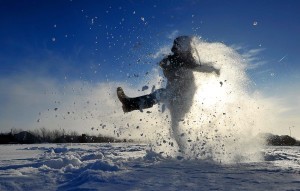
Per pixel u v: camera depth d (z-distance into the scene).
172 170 3.95
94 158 5.91
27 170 3.89
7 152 9.55
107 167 3.89
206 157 5.62
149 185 2.85
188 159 5.37
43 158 6.17
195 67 6.07
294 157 6.38
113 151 9.04
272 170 3.97
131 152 8.27
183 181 3.09
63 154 7.59
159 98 6.00
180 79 6.05
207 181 3.09
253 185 2.87
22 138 39.91
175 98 6.02
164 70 6.21
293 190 2.64
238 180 3.16
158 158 5.47
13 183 2.94
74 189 2.65
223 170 3.98
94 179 3.08
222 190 2.63
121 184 2.88
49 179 3.22
